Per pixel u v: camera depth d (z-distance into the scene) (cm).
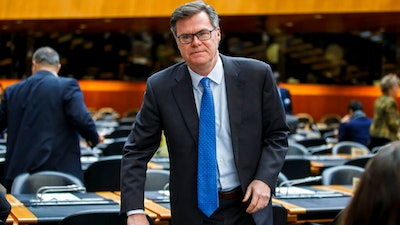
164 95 363
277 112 362
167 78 366
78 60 2330
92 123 646
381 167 188
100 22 1750
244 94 360
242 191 355
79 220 393
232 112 357
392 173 186
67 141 648
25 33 2184
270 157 357
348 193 545
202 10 348
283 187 570
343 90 2077
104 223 397
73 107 640
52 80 650
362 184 191
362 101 2044
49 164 641
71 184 572
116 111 2267
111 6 1638
